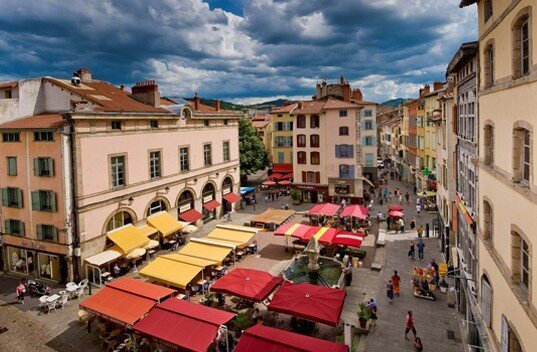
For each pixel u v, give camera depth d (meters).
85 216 27.30
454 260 24.12
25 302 24.48
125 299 19.45
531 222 8.66
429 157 49.25
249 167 63.38
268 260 31.12
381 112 121.44
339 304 18.67
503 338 10.98
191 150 39.62
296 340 15.01
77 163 26.58
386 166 87.75
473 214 17.53
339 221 40.91
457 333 19.70
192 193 40.06
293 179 56.75
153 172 34.44
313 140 53.12
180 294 23.83
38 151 27.06
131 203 31.59
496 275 12.06
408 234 37.41
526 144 9.55
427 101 50.12
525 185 9.42
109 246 29.30
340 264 27.20
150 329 16.89
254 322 20.92
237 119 48.66
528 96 8.79
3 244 29.48
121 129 30.58
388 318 21.47
